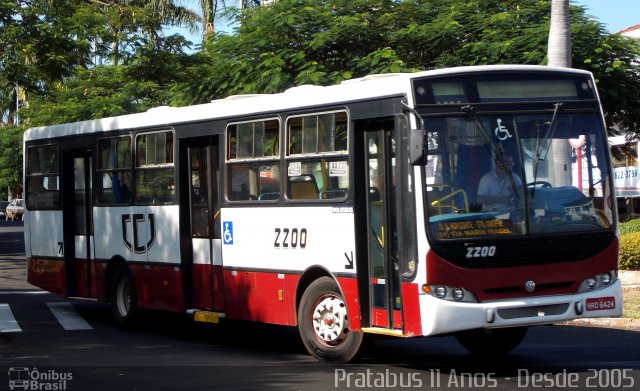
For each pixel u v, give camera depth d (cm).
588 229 1013
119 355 1223
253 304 1244
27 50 2086
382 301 1049
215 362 1146
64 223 1656
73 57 2192
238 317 1272
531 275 983
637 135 2403
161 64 2436
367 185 1074
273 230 1205
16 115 3703
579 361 1104
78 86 3180
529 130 1012
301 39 2289
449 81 999
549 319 982
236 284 1274
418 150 942
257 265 1233
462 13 2266
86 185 1627
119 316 1516
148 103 3033
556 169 1016
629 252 1934
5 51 2112
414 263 976
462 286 960
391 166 1041
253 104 1252
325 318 1124
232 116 1288
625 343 1260
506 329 1135
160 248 1423
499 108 1006
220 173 1304
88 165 1627
